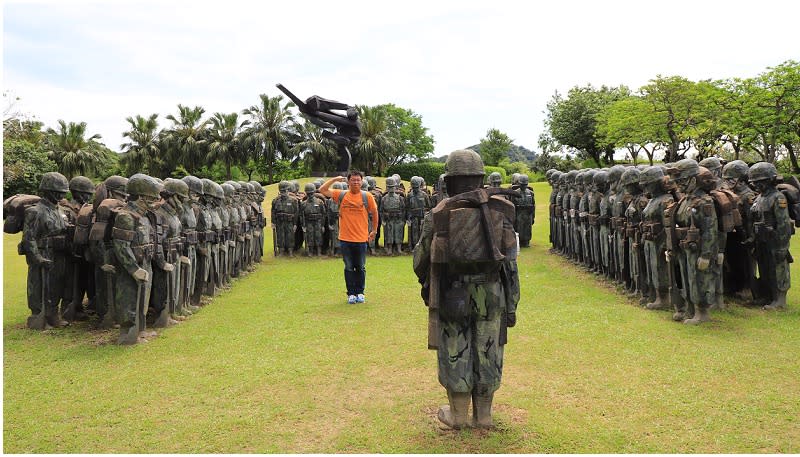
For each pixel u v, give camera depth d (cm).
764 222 930
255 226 1566
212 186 1099
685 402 555
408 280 1290
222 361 704
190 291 980
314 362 698
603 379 622
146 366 688
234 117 5091
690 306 872
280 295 1127
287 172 5200
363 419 530
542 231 2288
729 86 3341
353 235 1020
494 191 486
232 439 491
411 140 6688
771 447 462
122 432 506
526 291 1131
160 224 846
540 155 5953
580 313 928
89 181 983
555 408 547
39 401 579
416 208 1775
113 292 865
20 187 3011
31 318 884
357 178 1018
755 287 995
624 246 1100
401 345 768
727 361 671
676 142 3938
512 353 719
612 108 4375
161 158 5222
